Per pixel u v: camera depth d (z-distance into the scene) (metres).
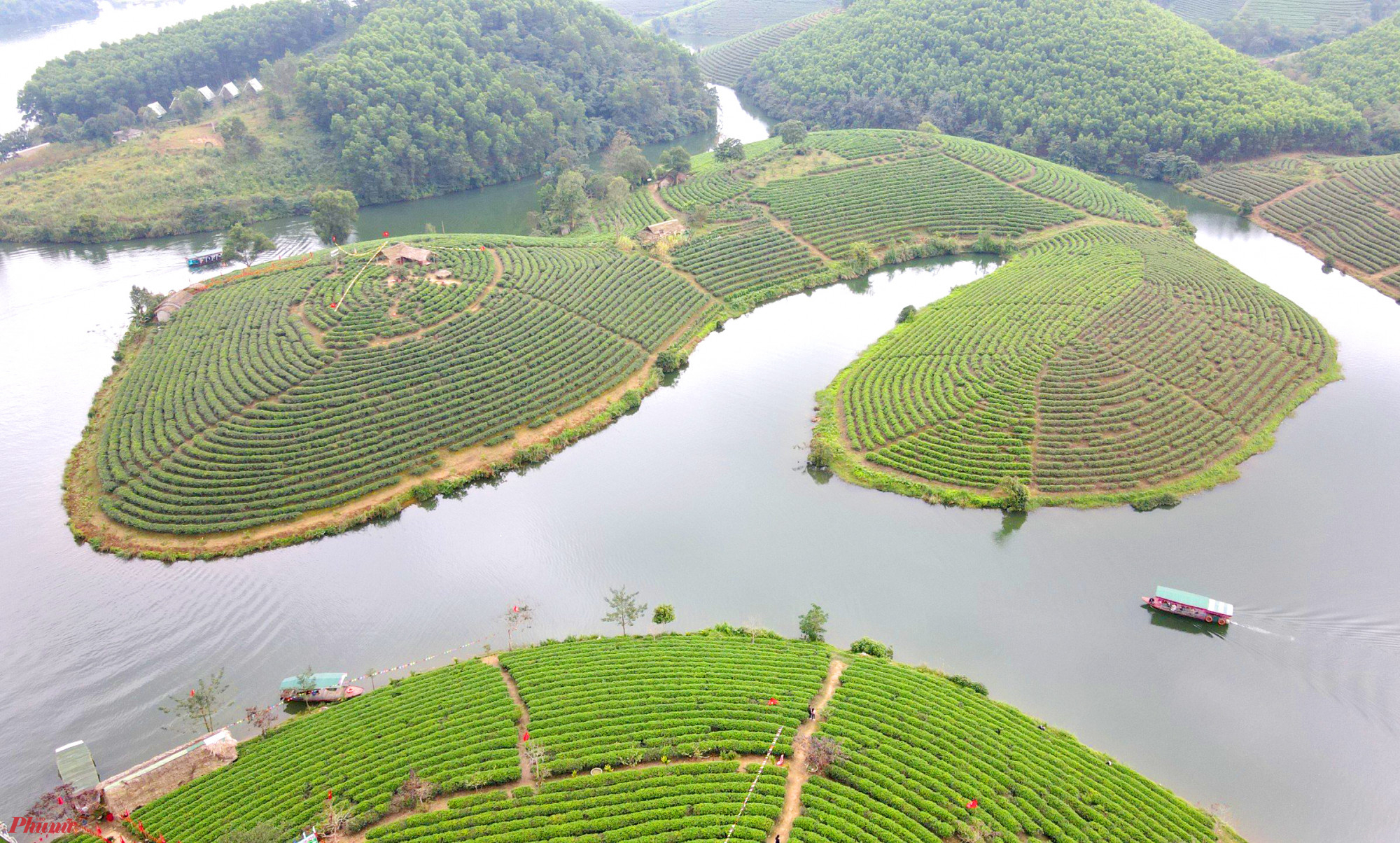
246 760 59.38
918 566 81.19
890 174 174.88
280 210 175.12
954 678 67.25
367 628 74.56
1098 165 195.75
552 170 194.12
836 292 141.12
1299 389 108.25
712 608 76.75
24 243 158.25
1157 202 174.50
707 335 126.25
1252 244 157.75
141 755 62.38
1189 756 61.72
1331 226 155.88
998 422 99.75
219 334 113.62
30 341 122.19
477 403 103.06
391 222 173.88
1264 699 66.50
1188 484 91.12
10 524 86.12
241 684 68.69
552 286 128.25
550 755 58.00
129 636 73.12
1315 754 61.81
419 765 57.56
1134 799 55.78
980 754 57.91
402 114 183.38
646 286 132.38
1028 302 127.12
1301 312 124.69
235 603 77.00
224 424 96.75
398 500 89.69
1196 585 77.94
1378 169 164.12
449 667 69.06
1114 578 79.06
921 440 97.81
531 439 100.19
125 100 196.38
